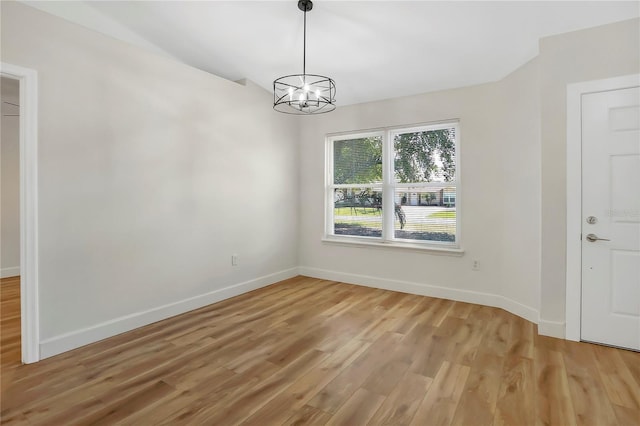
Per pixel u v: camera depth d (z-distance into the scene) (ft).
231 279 12.87
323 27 9.93
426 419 5.74
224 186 12.49
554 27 8.67
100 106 8.88
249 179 13.57
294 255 16.20
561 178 8.90
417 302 12.18
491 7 8.36
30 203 7.63
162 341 8.90
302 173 16.28
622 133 8.20
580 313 8.74
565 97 8.79
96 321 8.91
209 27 10.31
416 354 8.14
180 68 10.88
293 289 13.93
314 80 13.00
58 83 8.06
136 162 9.73
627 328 8.27
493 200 11.57
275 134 14.83
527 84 10.06
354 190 15.14
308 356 8.06
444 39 9.82
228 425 5.60
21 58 7.45
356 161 15.03
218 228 12.30
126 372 7.30
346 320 10.43
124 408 6.05
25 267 7.63
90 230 8.75
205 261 11.85
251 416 5.83
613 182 8.34
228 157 12.62
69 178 8.31
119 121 9.30
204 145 11.71
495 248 11.58
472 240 12.05
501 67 10.74
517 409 5.99
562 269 8.95
